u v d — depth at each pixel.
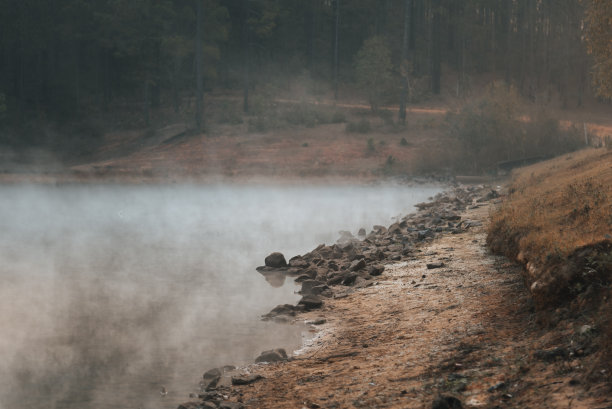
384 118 66.81
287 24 98.12
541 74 95.19
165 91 86.12
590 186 12.23
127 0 74.50
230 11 90.25
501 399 5.12
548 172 24.55
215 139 63.16
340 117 68.19
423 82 89.69
